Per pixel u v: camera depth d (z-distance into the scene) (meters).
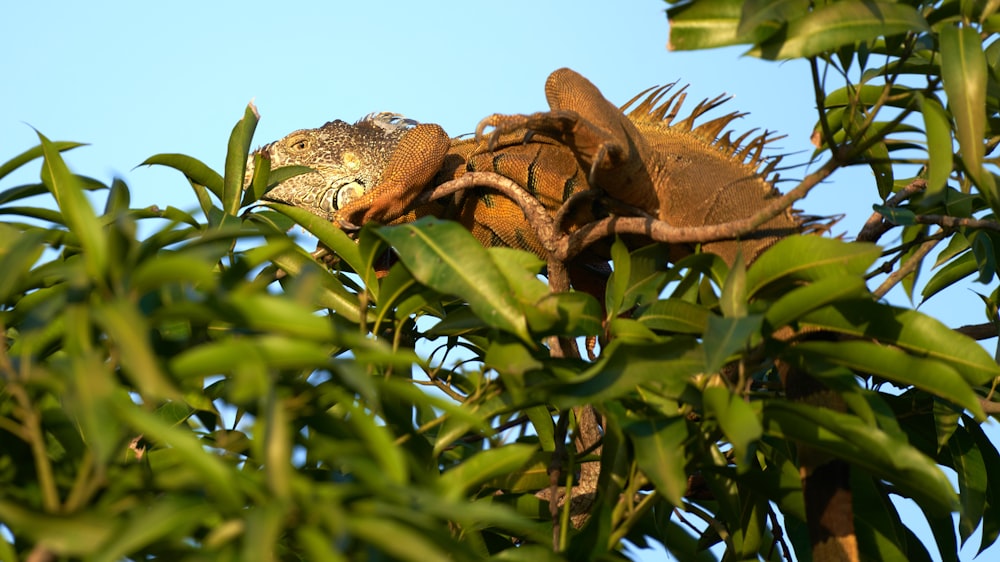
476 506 4.11
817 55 5.63
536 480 6.70
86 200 4.30
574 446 6.04
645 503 5.66
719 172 8.32
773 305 5.29
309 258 7.16
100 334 4.52
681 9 5.48
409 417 6.02
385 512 4.01
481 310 5.43
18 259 4.38
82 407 3.85
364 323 6.40
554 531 6.03
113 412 3.92
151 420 3.93
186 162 7.86
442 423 6.14
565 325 5.71
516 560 5.21
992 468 7.80
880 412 5.79
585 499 7.39
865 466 5.51
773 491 6.30
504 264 5.70
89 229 4.25
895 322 5.49
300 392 5.08
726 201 8.09
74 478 5.37
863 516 6.75
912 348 5.47
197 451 3.94
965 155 5.41
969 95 5.46
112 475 4.46
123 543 3.81
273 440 3.90
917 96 5.62
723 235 6.21
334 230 7.41
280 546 5.21
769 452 7.01
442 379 7.48
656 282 6.60
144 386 3.70
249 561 3.55
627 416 5.80
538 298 5.58
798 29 5.42
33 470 5.26
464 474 5.19
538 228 7.96
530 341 5.39
